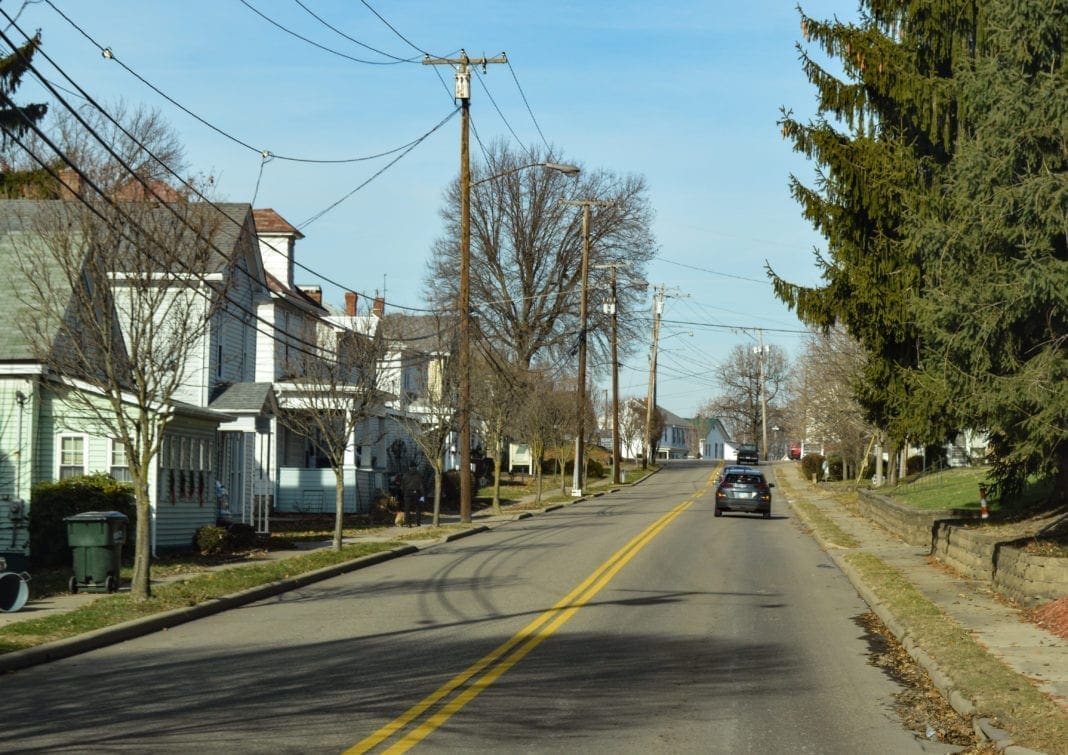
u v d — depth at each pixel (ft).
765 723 31.73
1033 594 52.11
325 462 151.33
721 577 71.00
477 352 183.01
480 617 52.47
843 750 28.89
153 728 29.99
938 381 58.08
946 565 73.46
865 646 45.98
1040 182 45.68
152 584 61.52
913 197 76.13
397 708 32.63
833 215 82.28
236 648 44.06
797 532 113.19
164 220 65.36
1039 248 46.98
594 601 58.44
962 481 129.70
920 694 36.35
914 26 76.28
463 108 122.83
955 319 50.44
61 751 27.48
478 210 231.30
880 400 85.10
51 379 75.61
